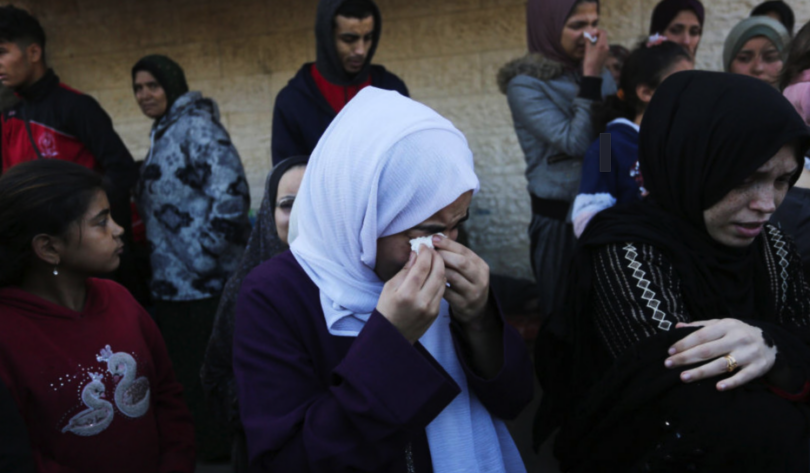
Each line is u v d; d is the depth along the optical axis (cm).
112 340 172
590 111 327
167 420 188
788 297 152
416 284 113
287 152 320
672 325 128
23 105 347
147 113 362
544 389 166
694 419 119
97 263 172
